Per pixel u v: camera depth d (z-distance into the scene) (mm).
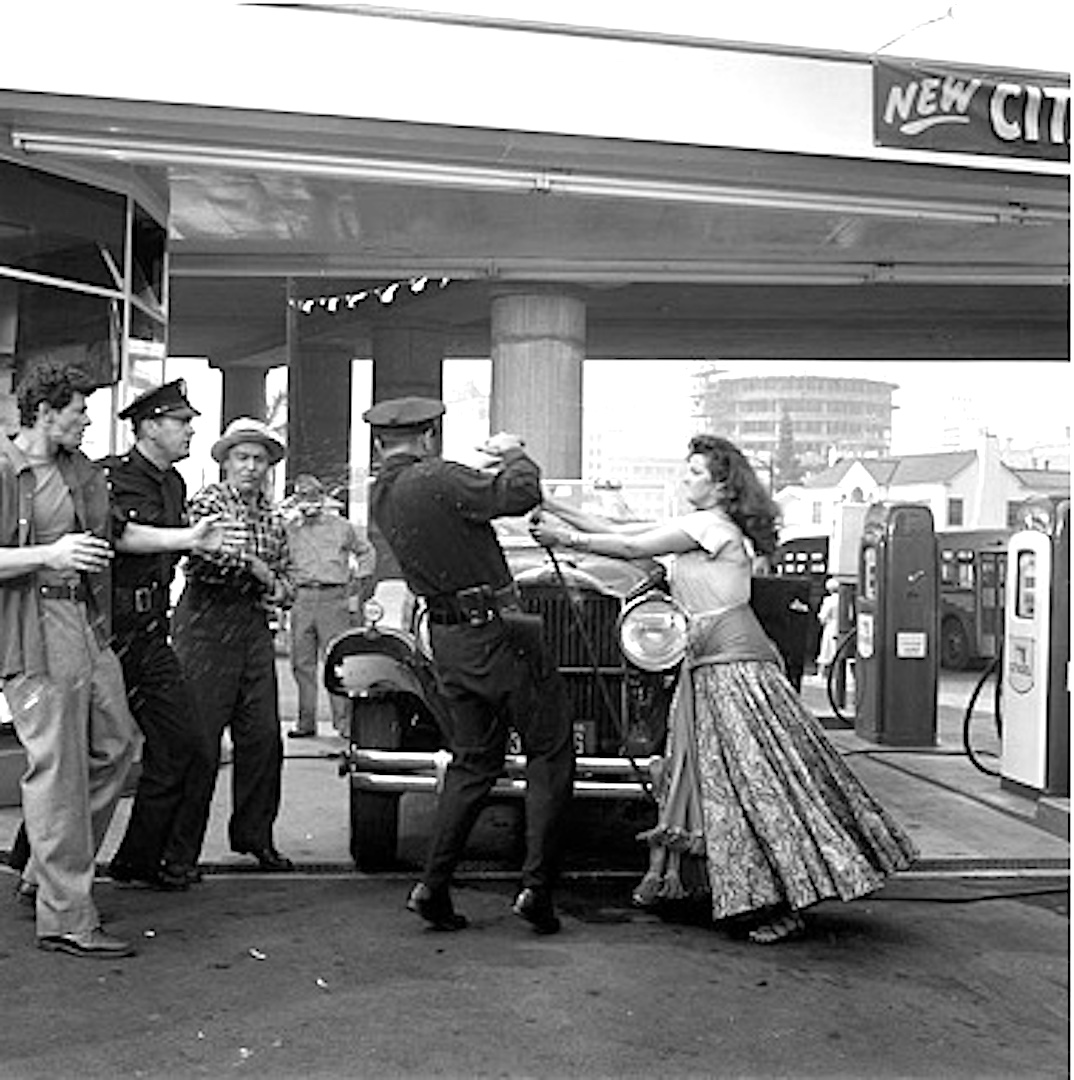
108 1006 4629
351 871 6602
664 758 5797
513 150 8680
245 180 9359
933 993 4984
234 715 6438
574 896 6195
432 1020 4559
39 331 8234
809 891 5238
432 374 19906
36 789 5082
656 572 6371
